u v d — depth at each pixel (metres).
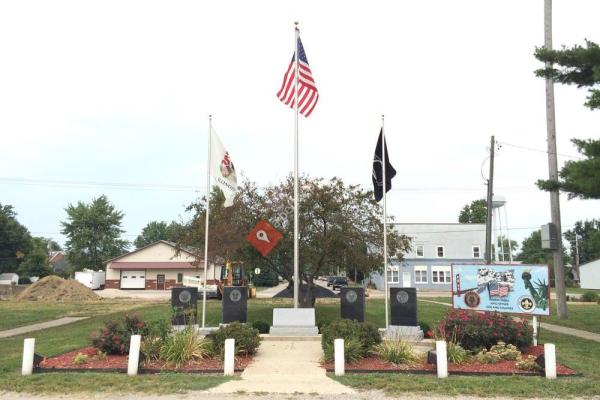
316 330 14.27
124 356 11.48
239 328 11.96
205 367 10.32
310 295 19.22
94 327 18.25
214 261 25.92
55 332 17.67
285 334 14.21
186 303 15.60
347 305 15.27
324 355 11.30
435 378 9.22
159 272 59.56
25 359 9.84
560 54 15.52
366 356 11.11
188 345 10.84
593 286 67.50
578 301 36.88
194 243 24.98
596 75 13.77
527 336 12.05
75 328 18.55
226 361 9.84
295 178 14.93
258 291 51.88
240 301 15.32
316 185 18.05
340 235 17.69
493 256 58.50
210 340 11.82
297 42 15.65
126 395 8.16
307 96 15.46
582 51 14.94
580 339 14.86
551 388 8.47
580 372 9.76
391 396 8.08
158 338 11.51
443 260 58.59
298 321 14.37
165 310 24.58
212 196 22.94
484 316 12.18
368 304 28.27
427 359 10.66
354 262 18.19
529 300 12.42
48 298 40.31
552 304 32.16
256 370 10.05
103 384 8.77
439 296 42.25
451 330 12.06
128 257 60.06
